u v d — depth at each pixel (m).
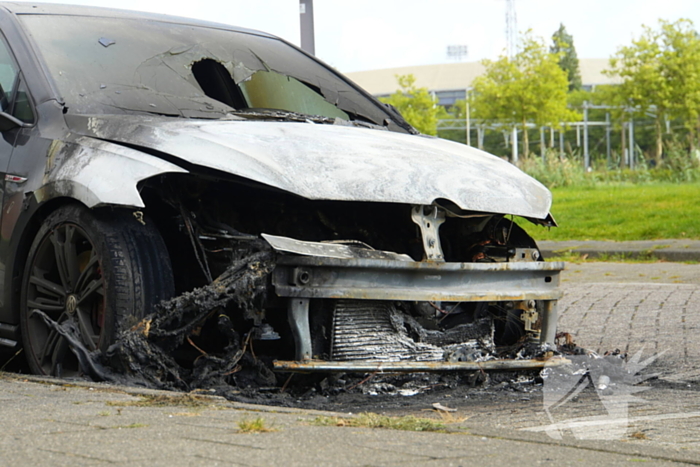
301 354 3.62
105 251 3.86
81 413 2.80
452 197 4.00
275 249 3.58
